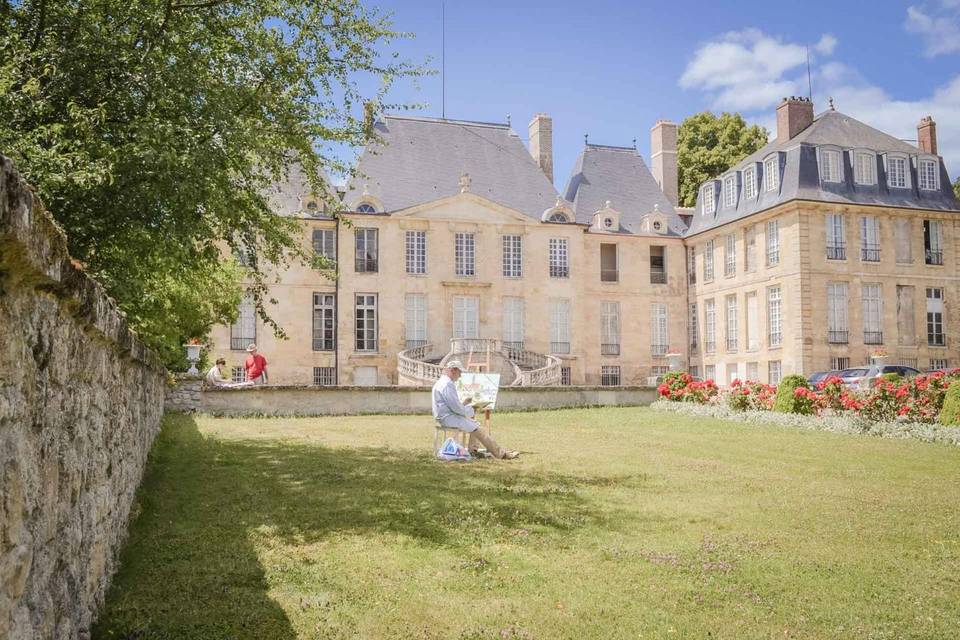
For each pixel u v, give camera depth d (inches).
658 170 1910.7
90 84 334.3
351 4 434.0
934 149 1572.3
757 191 1533.0
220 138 356.8
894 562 226.7
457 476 381.7
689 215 1862.7
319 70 426.9
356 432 620.7
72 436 141.9
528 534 255.3
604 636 169.8
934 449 513.3
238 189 413.1
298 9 419.8
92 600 164.7
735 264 1593.3
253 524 265.3
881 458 467.2
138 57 339.3
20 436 106.0
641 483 366.0
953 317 1489.9
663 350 1748.3
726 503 314.3
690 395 888.3
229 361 1454.2
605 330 1721.2
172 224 338.6
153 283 428.1
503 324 1612.9
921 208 1462.8
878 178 1472.7
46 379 120.7
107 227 333.4
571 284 1654.8
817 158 1440.7
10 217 91.3
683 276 1771.7
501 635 169.5
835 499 325.1
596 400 936.9
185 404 781.9
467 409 460.4
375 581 204.2
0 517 96.5
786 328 1428.4
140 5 346.6
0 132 283.0
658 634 171.2
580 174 1819.6
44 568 120.4
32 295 112.6
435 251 1573.6
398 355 1391.5
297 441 544.7
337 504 302.4
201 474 374.9
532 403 900.0
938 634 172.7
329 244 1540.4
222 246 809.5
